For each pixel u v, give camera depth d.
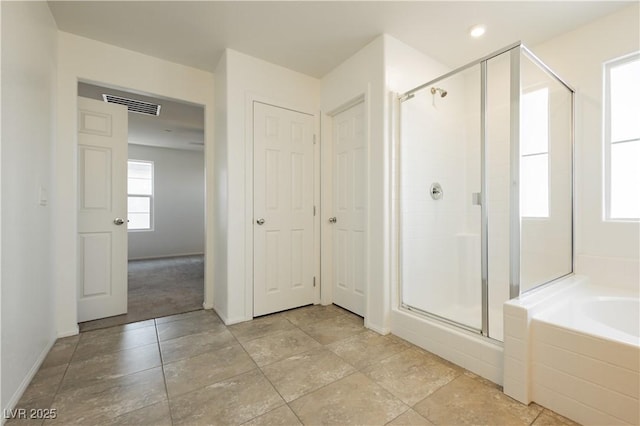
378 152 2.29
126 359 1.84
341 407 1.38
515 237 1.74
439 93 2.39
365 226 2.39
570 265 2.14
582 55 2.14
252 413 1.34
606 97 2.06
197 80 2.81
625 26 1.95
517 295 1.68
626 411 1.16
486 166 2.05
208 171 2.86
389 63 2.26
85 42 2.29
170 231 6.43
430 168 2.46
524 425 1.26
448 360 1.82
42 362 1.78
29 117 1.59
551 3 1.90
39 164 1.75
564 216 2.08
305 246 2.90
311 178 2.95
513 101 1.78
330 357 1.86
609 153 2.06
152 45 2.41
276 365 1.76
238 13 2.01
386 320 2.23
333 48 2.45
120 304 2.65
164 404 1.40
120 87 2.46
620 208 2.03
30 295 1.59
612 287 1.96
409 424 1.26
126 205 2.69
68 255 2.20
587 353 1.25
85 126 2.48
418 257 2.40
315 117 2.98
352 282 2.71
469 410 1.35
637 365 1.13
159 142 5.82
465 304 2.25
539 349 1.40
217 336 2.20
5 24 1.32
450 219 2.42
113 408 1.37
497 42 2.35
